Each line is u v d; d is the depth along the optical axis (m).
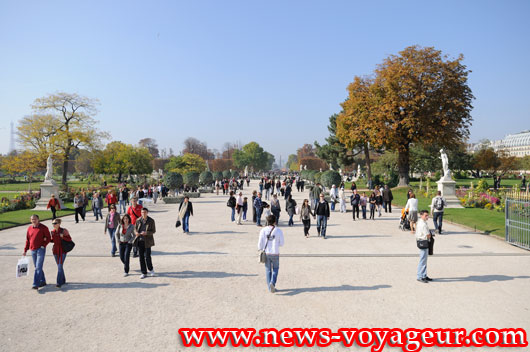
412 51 36.47
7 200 26.33
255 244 12.70
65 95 47.25
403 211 15.73
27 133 46.34
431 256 10.73
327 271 9.08
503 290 7.57
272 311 6.46
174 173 33.59
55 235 7.95
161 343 5.27
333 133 57.00
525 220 12.00
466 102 36.50
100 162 67.19
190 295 7.35
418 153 58.19
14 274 9.13
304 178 70.62
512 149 193.25
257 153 163.50
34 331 5.71
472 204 22.89
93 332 5.66
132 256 11.12
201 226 17.19
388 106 35.75
